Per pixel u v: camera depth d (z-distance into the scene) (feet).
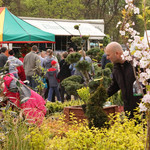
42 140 12.62
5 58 34.50
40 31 40.34
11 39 38.27
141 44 8.51
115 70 15.25
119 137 12.03
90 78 23.82
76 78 21.99
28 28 40.06
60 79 36.22
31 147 12.50
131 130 12.89
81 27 67.05
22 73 34.86
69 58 20.77
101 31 72.90
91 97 13.41
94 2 140.67
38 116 15.31
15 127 12.94
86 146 11.94
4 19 40.14
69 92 21.40
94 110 13.25
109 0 142.72
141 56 8.57
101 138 12.37
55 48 63.16
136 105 14.80
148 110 8.98
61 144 12.34
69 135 12.57
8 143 12.57
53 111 24.77
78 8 126.21
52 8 123.54
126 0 9.04
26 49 47.39
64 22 66.85
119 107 21.52
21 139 12.69
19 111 14.32
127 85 14.83
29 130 13.16
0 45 50.37
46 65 36.83
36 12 123.34
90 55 22.79
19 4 121.39
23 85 16.12
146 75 8.78
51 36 40.55
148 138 9.38
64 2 123.65
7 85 15.46
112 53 14.82
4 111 14.26
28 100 15.71
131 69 14.67
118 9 135.54
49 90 36.86
